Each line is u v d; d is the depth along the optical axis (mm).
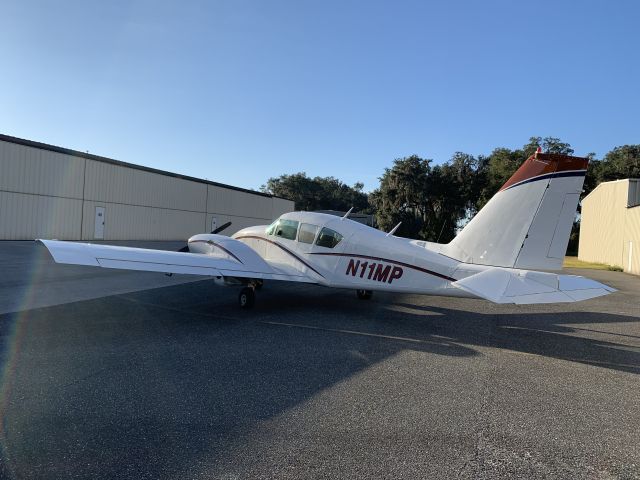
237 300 8227
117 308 7082
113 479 2330
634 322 7574
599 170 47219
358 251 7004
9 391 3549
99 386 3705
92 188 21203
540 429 3158
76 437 2799
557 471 2576
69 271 11164
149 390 3648
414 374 4309
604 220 27016
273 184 79062
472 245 6371
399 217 46250
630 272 20891
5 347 4789
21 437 2783
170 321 6312
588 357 5215
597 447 2904
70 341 5090
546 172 5883
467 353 5191
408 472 2496
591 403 3709
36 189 18641
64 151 19781
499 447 2855
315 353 4910
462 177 46250
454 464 2607
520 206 6027
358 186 88750
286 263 7766
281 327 6156
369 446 2797
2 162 17375
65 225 19953
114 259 6289
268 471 2455
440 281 6270
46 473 2373
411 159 46531
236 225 32375
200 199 28703
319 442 2828
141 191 24125
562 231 5805
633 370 4734
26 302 7246
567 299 5008
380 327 6402
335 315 7172
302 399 3559
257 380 3975
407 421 3205
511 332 6488
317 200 77438
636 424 3299
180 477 2369
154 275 11422
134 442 2750
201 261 7121
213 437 2850
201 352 4812
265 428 3008
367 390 3820
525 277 5445
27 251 14430
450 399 3682
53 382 3771
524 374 4453
